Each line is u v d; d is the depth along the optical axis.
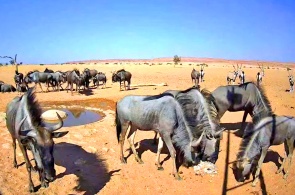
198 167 9.25
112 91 27.70
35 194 7.50
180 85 33.22
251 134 8.23
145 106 8.98
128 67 72.31
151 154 10.52
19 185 7.92
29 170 7.52
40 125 6.96
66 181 8.27
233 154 10.35
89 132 12.62
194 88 9.83
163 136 8.96
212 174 8.96
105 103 21.16
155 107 8.84
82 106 19.94
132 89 28.91
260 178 8.62
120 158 9.88
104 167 9.35
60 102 21.70
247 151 8.16
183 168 9.44
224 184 8.40
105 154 10.40
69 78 26.05
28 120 6.96
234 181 8.55
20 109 7.32
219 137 9.04
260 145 8.12
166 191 8.06
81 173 8.81
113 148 11.03
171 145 8.88
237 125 13.87
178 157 9.61
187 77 45.94
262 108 10.43
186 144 8.89
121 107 9.45
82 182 8.27
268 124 8.12
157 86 31.78
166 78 43.56
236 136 12.16
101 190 7.93
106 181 8.43
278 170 8.82
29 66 76.06
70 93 26.92
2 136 11.52
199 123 9.07
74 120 15.44
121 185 8.24
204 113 9.27
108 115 16.34
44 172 6.47
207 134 8.99
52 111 15.55
